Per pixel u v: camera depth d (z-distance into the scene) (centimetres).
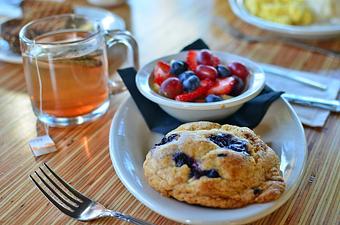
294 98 46
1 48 57
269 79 51
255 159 32
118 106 47
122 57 56
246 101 40
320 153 39
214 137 33
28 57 41
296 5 65
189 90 40
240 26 68
